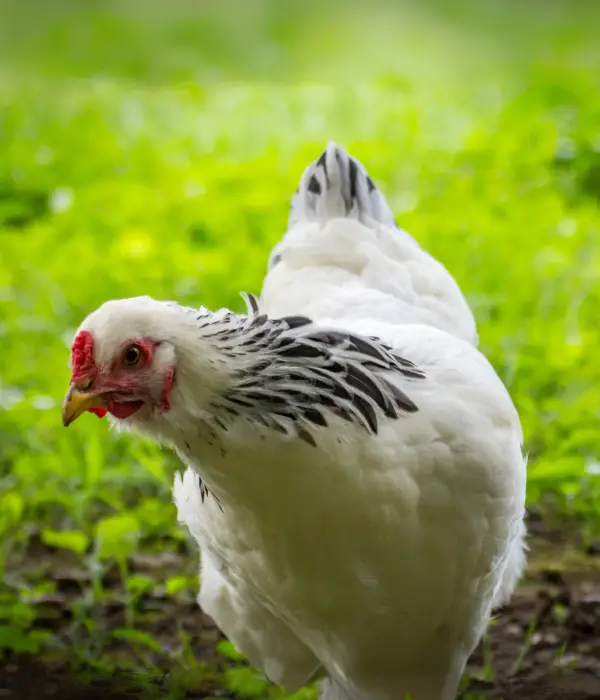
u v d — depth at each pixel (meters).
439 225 3.07
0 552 1.99
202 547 1.70
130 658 1.88
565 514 2.07
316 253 1.82
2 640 1.84
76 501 2.06
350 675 1.67
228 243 3.07
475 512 1.59
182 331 1.54
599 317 2.61
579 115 3.99
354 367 1.57
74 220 3.33
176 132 4.32
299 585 1.61
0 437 2.21
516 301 2.64
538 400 2.26
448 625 1.64
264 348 1.55
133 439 2.14
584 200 3.44
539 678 1.83
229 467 1.55
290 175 3.61
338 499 1.56
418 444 1.57
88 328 1.55
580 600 1.93
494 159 3.69
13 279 2.91
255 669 1.83
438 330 1.70
